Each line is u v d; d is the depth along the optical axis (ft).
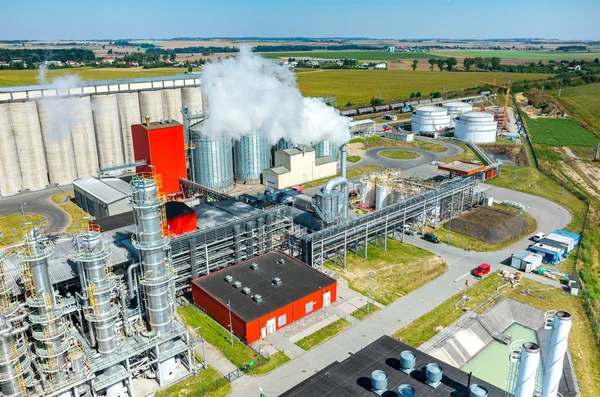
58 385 135.85
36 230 134.21
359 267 242.78
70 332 145.07
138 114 403.54
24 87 355.56
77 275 155.84
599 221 316.81
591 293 222.89
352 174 409.08
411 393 125.70
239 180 383.86
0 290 123.85
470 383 132.67
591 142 559.79
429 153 492.95
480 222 290.35
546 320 136.15
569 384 160.97
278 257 228.02
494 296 216.95
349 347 179.01
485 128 536.83
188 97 429.79
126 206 280.51
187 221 214.69
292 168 369.50
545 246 261.03
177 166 309.83
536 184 391.86
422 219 286.66
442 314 201.77
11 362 126.11
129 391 151.53
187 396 154.10
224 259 224.94
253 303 189.37
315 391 131.95
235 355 174.19
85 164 377.09
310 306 198.80
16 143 343.67
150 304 156.97
